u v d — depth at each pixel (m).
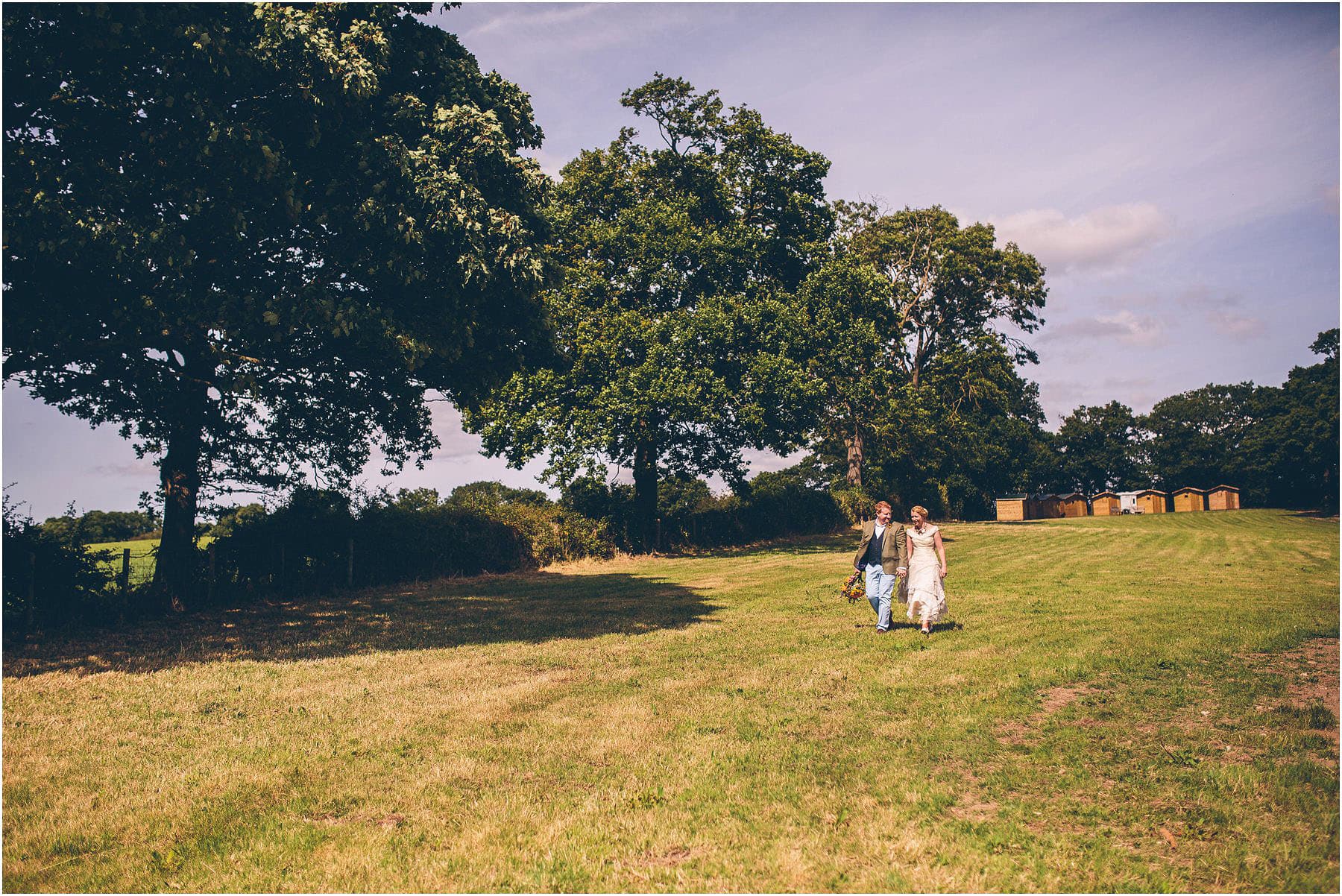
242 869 5.42
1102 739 7.16
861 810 5.95
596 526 32.53
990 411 61.78
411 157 13.87
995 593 17.20
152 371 15.67
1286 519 55.19
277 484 21.98
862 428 52.81
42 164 11.69
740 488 36.16
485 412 30.75
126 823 6.23
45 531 16.38
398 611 18.14
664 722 8.30
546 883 5.07
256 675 11.43
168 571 18.11
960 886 4.81
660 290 33.09
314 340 15.97
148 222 12.44
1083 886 4.74
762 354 32.09
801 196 36.72
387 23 15.57
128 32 11.70
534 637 14.12
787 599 17.97
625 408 29.34
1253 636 11.02
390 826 6.08
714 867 5.18
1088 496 94.06
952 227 52.12
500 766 7.22
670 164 35.12
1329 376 51.84
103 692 10.48
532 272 14.75
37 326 12.38
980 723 7.77
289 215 13.02
